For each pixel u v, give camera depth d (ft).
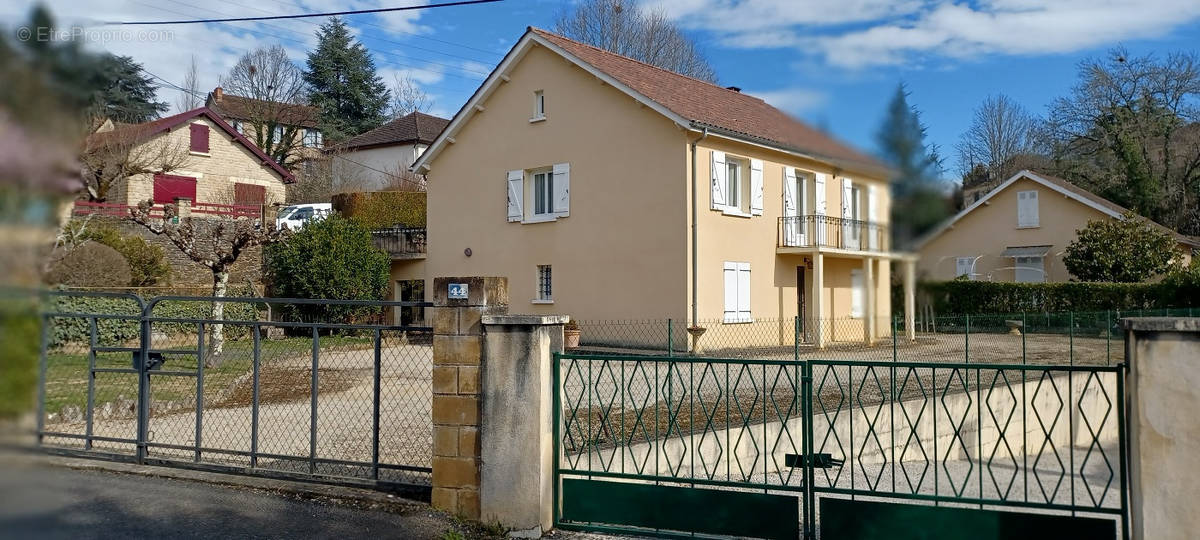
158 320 23.73
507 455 18.67
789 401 37.83
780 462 31.35
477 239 75.82
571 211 69.51
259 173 114.42
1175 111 126.52
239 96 148.77
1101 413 46.39
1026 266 111.75
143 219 59.11
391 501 20.02
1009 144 140.36
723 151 66.18
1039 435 44.19
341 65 161.89
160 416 32.22
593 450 23.97
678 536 18.16
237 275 78.02
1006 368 16.38
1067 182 123.24
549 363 19.30
